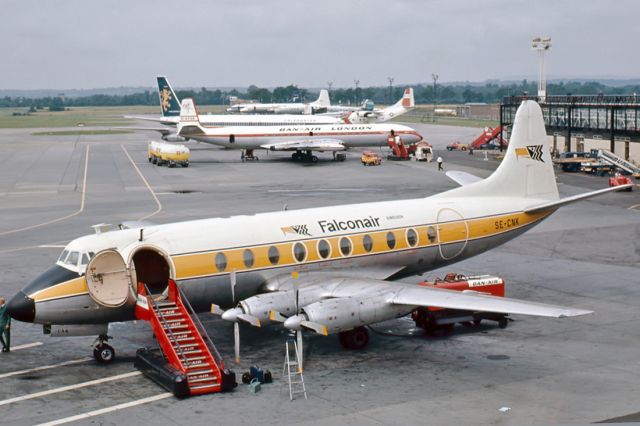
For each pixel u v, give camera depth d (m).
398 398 26.22
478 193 39.16
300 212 34.88
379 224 35.38
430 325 33.88
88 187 88.56
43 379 28.98
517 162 40.09
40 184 92.06
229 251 31.84
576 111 104.69
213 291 31.62
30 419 25.00
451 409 25.09
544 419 24.08
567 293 40.34
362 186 85.00
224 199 76.19
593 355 30.59
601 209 66.88
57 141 174.50
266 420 24.53
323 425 24.02
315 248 33.50
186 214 67.19
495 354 31.00
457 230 37.22
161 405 26.08
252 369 28.23
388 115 167.75
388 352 31.61
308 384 27.86
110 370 30.00
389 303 29.56
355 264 34.50
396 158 115.88
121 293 30.61
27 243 56.09
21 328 36.28
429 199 38.12
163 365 28.33
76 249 30.58
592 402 25.50
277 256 32.72
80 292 29.62
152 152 115.62
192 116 113.94
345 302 29.05
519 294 40.16
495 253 50.56
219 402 26.25
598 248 51.53
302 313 29.53
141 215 67.19
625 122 93.69
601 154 92.00
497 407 25.20
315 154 129.75
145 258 32.91
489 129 132.00
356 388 27.31
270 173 100.06
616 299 39.12
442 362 30.12
